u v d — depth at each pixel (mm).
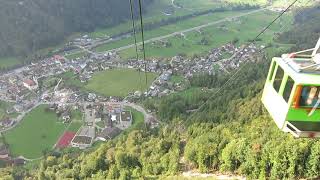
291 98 24719
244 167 77812
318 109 24703
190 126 130875
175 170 93125
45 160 134625
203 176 84938
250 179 76000
